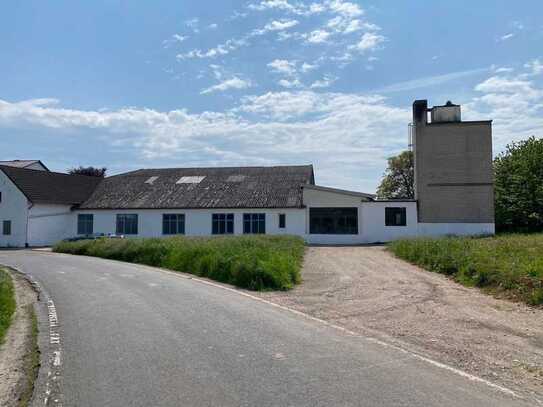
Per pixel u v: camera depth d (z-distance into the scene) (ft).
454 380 18.47
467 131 121.70
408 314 32.09
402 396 16.63
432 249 64.03
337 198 120.37
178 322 28.76
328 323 29.19
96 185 153.07
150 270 60.18
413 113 124.88
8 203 125.18
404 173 207.31
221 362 20.63
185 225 126.00
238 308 33.65
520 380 18.74
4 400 16.71
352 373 19.17
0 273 48.39
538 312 32.53
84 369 19.83
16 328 27.89
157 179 146.20
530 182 151.53
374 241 118.62
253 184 135.74
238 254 53.98
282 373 19.13
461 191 120.67
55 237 130.41
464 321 29.84
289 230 120.98
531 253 53.16
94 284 46.03
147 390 17.25
